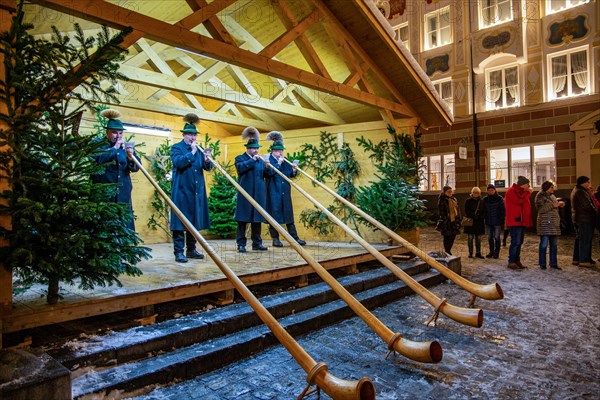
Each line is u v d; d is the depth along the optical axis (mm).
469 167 16562
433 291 5930
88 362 2771
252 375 3078
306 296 4441
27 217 2791
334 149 8500
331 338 3900
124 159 4727
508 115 15531
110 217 3117
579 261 8062
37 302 3066
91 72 3055
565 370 3199
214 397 2717
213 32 4582
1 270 2746
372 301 4961
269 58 5105
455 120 16938
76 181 2998
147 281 3893
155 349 3115
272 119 9219
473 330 4160
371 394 2297
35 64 2850
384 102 7156
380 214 7414
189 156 5465
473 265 8211
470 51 16359
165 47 6621
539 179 15180
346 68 7148
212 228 9305
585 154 13695
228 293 4141
